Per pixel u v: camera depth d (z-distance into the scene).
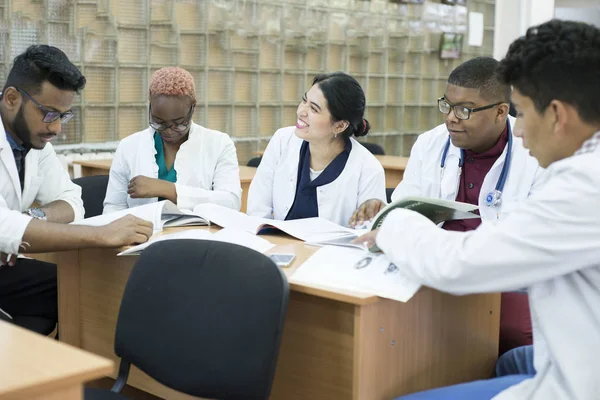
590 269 1.22
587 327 1.22
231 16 4.50
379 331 1.50
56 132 2.05
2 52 3.62
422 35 5.62
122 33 4.09
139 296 1.59
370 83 5.39
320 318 1.56
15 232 1.76
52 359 0.96
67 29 3.85
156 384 1.87
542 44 1.23
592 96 1.20
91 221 1.95
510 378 1.49
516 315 2.05
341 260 1.62
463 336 1.77
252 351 1.41
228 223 2.01
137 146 2.55
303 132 2.17
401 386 1.58
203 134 2.61
